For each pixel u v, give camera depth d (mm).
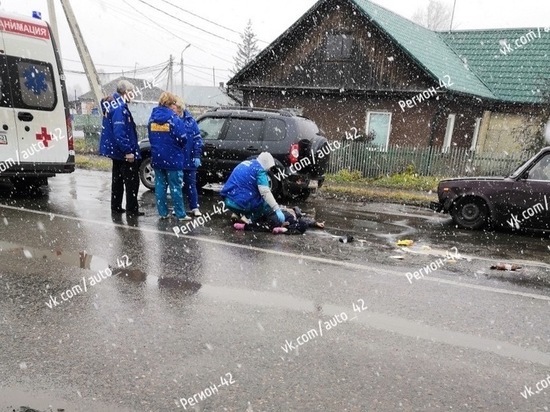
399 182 12422
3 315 3359
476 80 17688
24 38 7426
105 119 6547
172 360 2863
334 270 4730
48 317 3357
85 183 10164
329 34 17031
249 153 8680
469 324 3582
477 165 13125
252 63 18172
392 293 4160
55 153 7898
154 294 3865
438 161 13352
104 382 2604
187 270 4500
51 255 4750
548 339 3389
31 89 7520
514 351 3188
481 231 7289
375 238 6328
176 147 6309
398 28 17312
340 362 2945
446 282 4539
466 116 16984
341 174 13203
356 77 16750
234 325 3375
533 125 14859
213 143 8977
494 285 4516
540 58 17891
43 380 2598
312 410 2445
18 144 7391
